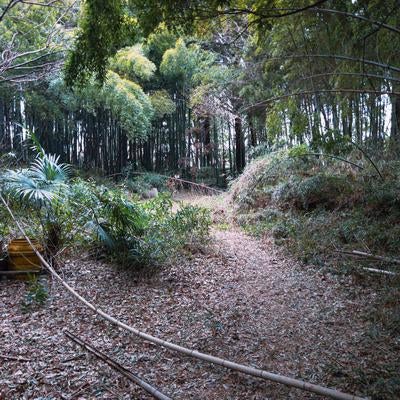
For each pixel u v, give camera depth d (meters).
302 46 5.54
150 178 11.82
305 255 5.00
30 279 3.69
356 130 6.35
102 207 4.36
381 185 5.45
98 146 11.73
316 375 2.44
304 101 6.51
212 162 13.05
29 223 4.26
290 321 3.28
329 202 6.07
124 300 3.55
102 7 3.75
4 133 9.40
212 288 4.00
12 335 2.81
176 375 2.44
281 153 7.57
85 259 4.44
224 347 2.80
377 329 3.05
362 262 4.44
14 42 7.89
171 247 4.73
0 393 2.16
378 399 2.18
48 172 4.12
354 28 4.21
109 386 2.28
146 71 11.42
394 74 4.80
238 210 7.38
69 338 2.82
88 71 4.49
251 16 3.83
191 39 11.71
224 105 11.11
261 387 2.34
